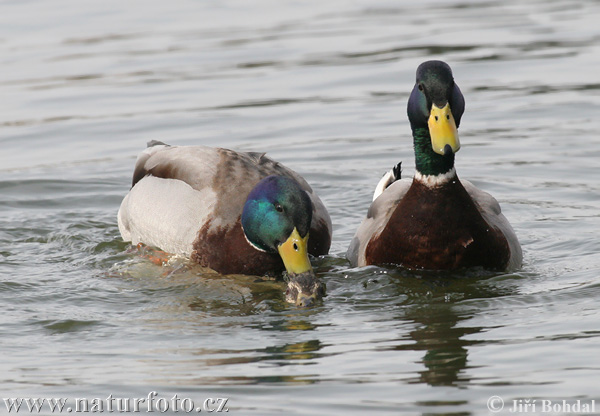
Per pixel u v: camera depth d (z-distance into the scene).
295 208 11.33
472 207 11.52
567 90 20.34
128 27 26.44
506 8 28.45
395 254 11.73
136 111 19.89
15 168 17.05
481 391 8.28
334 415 7.94
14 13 28.09
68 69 22.70
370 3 29.52
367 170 16.84
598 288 11.02
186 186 12.76
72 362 9.30
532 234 13.55
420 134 11.41
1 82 21.83
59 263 12.80
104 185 16.34
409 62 22.64
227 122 19.19
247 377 8.81
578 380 8.39
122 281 12.00
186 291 11.59
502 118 18.95
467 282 11.41
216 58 23.44
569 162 16.52
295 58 23.30
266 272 12.16
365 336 9.80
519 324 9.93
